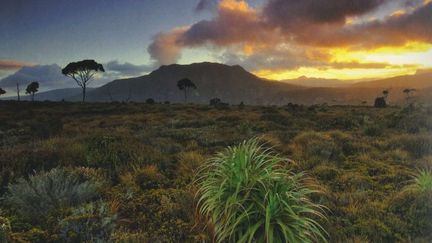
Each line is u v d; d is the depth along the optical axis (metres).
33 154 9.17
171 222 5.51
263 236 4.49
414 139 11.69
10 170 7.95
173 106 54.31
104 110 45.66
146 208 6.21
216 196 4.84
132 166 8.65
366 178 8.04
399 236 5.14
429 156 9.71
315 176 8.20
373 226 5.41
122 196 6.66
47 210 5.69
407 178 8.18
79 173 7.63
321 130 18.25
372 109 39.91
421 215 5.71
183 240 5.12
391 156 10.58
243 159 5.09
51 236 4.85
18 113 38.41
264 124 19.61
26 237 4.86
